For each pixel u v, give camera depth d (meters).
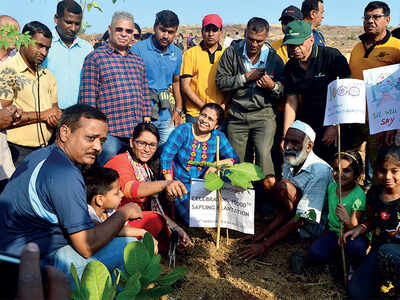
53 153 2.49
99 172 2.93
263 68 4.43
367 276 2.86
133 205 2.83
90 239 2.43
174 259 3.41
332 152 4.50
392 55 4.40
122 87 4.30
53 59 4.46
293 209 3.81
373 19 4.37
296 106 4.52
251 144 4.99
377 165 2.82
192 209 3.77
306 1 5.41
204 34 4.82
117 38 4.30
